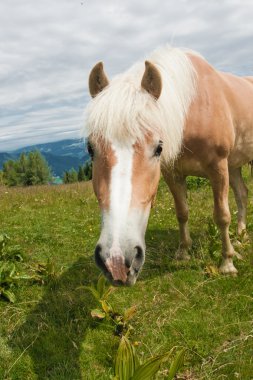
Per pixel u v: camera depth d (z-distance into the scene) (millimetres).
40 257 5168
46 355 3055
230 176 5363
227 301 3553
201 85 3773
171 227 6039
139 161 2615
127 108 2643
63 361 2961
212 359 2826
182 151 3789
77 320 3475
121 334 3174
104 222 2475
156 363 2121
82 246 5543
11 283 4148
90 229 6250
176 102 3182
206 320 3295
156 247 5168
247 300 3521
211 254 4406
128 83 2891
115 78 3086
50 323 3457
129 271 2395
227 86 4242
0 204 9047
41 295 4055
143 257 2488
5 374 2855
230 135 3977
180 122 3201
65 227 6488
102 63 3006
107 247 2348
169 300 3721
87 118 2859
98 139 2707
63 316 3584
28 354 3068
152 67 2830
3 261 4738
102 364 2926
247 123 4504
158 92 2850
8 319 3607
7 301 3959
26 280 4316
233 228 5520
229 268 4145
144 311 3557
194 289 3797
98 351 3059
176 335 3158
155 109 2791
